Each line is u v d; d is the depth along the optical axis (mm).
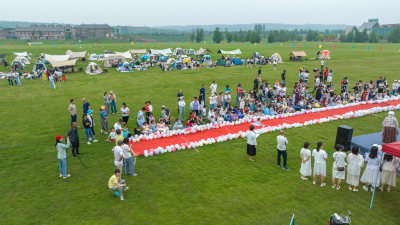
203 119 19578
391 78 35312
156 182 11398
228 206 9680
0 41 175375
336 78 35906
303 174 11375
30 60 62500
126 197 10320
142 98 26516
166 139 16234
